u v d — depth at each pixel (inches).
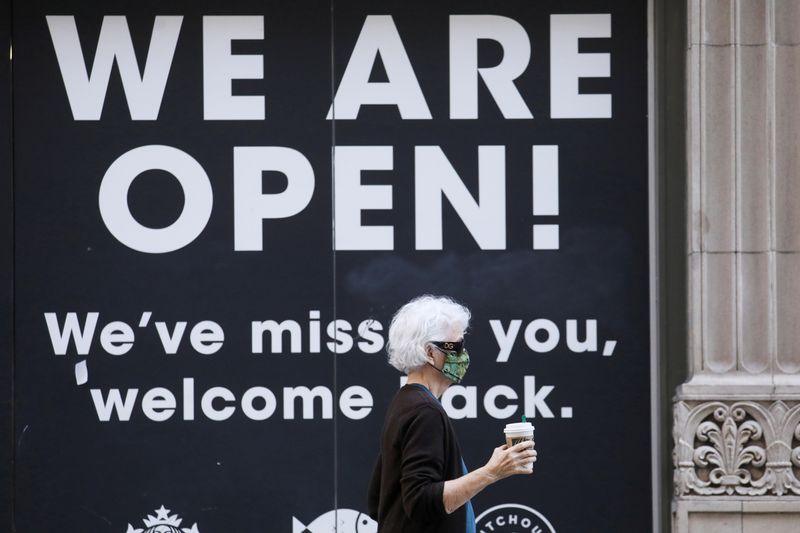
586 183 620.7
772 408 580.1
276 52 625.3
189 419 617.0
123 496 614.9
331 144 623.2
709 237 594.2
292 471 615.8
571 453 615.5
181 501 614.2
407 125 623.8
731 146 594.2
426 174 621.9
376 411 617.3
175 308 619.2
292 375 618.2
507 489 616.1
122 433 616.1
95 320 618.2
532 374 618.8
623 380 616.4
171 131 623.2
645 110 620.1
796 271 590.2
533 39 624.7
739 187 592.4
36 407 615.5
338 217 621.0
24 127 621.6
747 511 578.6
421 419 396.8
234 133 623.2
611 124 621.3
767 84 592.4
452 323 417.1
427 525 394.0
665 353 609.3
